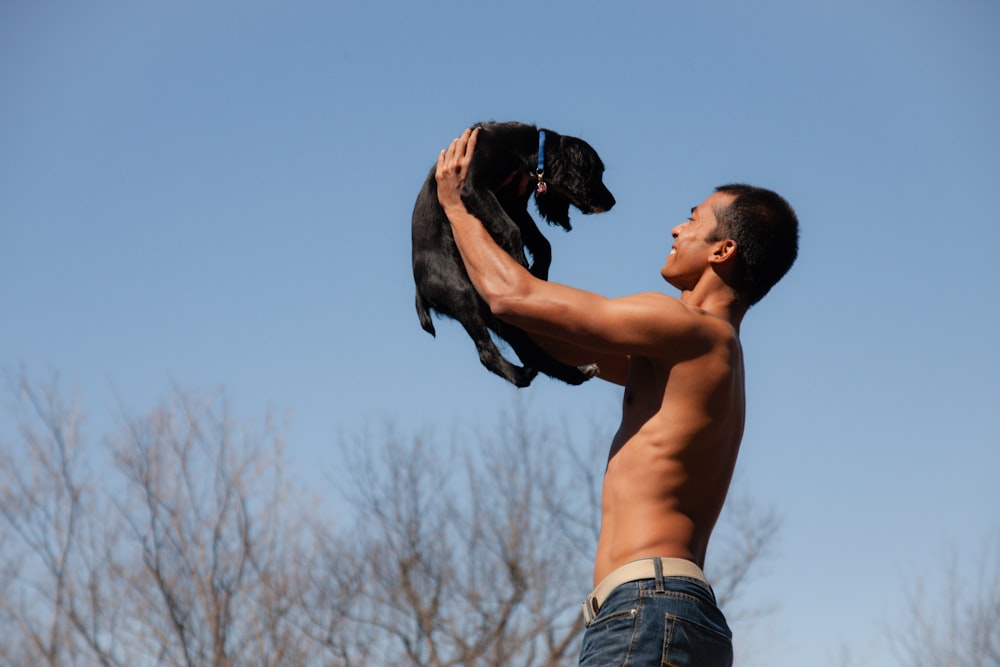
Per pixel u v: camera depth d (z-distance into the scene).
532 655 11.33
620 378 3.47
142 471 11.34
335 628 11.35
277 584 11.28
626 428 2.91
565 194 4.00
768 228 3.03
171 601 10.91
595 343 2.81
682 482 2.79
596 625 2.71
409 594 11.47
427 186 3.78
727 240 3.04
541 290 2.85
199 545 11.20
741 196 3.08
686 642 2.64
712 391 2.81
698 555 2.80
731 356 2.88
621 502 2.82
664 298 2.84
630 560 2.74
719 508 2.90
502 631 11.34
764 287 3.08
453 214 3.28
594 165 4.04
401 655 11.36
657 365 2.86
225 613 11.04
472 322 3.62
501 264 2.94
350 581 11.58
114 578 10.98
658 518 2.76
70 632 10.70
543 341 3.55
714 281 3.05
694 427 2.79
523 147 3.85
